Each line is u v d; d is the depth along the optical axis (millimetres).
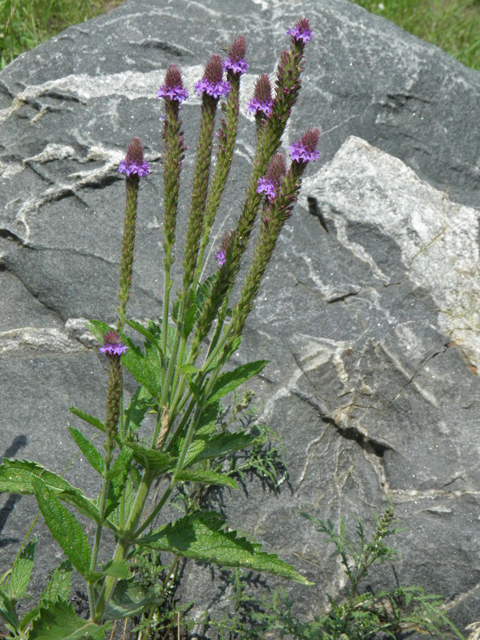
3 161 1323
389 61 1357
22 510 1174
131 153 1012
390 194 1280
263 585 1179
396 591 1148
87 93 1331
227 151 1007
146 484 1048
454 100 1362
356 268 1262
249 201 1006
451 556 1173
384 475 1209
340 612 1149
